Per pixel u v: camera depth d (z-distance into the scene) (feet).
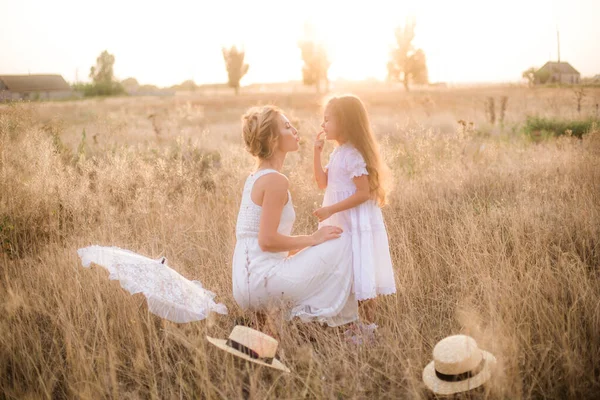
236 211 16.60
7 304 10.37
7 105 19.01
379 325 10.84
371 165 10.73
